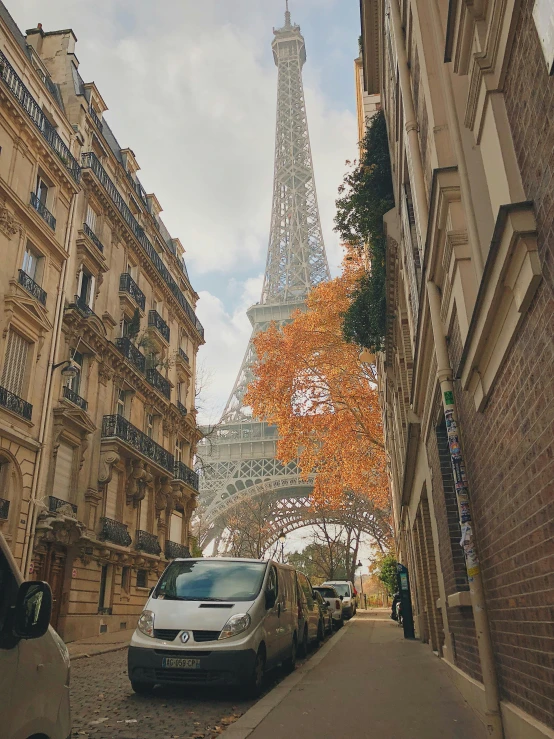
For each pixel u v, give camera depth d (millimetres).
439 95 6523
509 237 3477
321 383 30641
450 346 6855
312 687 8953
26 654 3043
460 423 6707
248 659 8250
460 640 8336
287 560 77938
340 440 29969
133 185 32000
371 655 13234
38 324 19922
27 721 2891
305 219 104938
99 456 23984
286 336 30922
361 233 16984
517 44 3461
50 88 24719
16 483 18234
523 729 4496
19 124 19672
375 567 84750
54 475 20625
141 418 29219
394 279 14414
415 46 7453
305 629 13336
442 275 6840
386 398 24438
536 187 3303
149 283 32094
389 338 17375
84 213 24797
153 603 9094
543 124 3125
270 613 9539
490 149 4164
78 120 26109
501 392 4594
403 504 19391
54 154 21469
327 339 29781
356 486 32031
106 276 26531
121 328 27922
